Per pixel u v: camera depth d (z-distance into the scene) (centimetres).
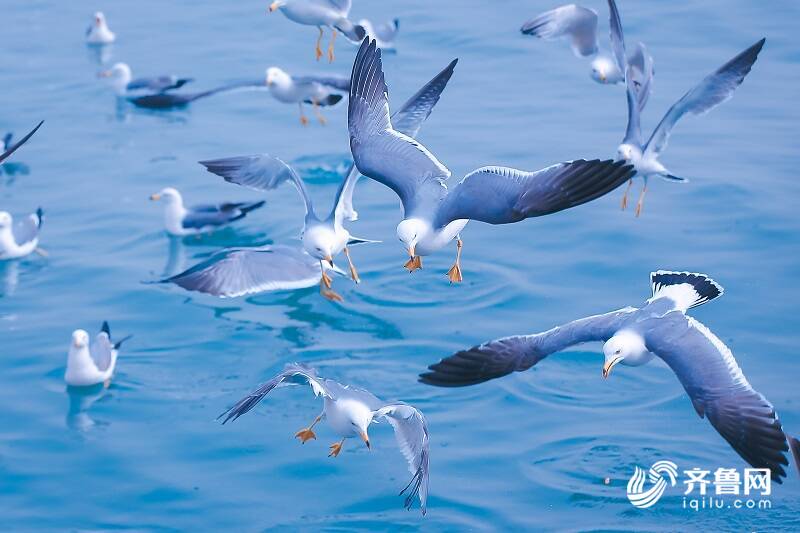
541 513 1484
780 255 2064
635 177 2358
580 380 1758
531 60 3034
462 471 1563
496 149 2494
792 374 1738
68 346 1906
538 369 1784
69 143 2697
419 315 1931
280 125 2744
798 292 1950
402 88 2859
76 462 1612
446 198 1055
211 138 2689
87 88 3009
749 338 1831
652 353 1070
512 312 1930
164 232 2278
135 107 2889
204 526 1484
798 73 2861
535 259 2095
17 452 1634
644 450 1596
